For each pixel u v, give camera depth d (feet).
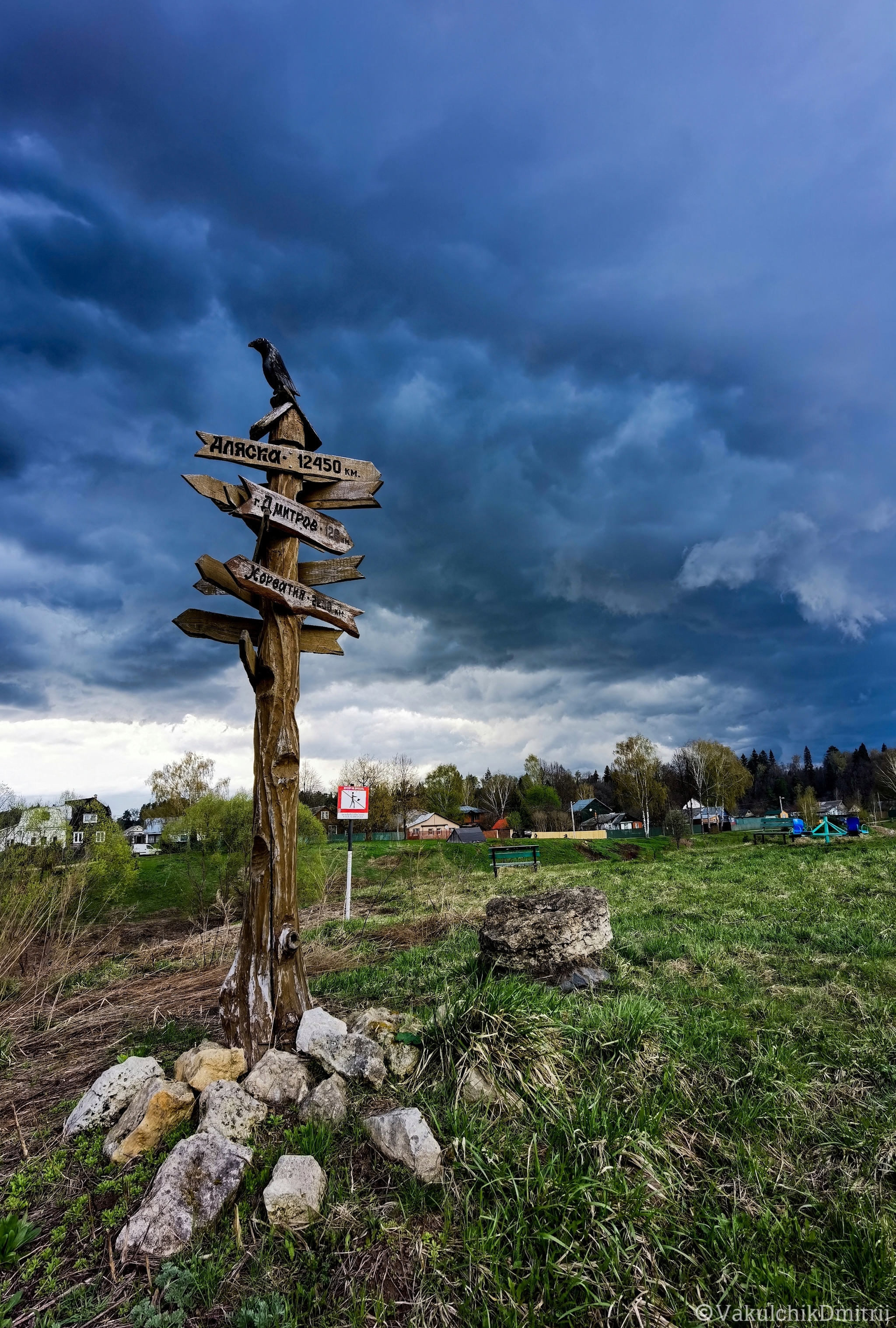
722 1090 12.24
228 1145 9.41
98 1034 16.11
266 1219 8.52
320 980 19.93
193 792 109.50
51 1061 14.40
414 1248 8.13
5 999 19.84
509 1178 9.09
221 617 14.61
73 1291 7.63
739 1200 9.46
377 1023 13.53
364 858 73.00
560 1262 7.97
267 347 16.02
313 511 15.31
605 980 18.33
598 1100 10.68
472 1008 12.66
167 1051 14.16
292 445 15.90
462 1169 9.39
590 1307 7.48
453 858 69.77
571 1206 8.56
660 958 21.22
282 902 13.71
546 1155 9.78
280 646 14.58
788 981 18.84
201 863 45.16
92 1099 11.07
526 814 217.36
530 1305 7.48
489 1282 7.71
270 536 15.20
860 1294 7.99
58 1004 19.47
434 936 27.84
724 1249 8.59
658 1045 13.23
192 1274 7.63
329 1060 12.05
